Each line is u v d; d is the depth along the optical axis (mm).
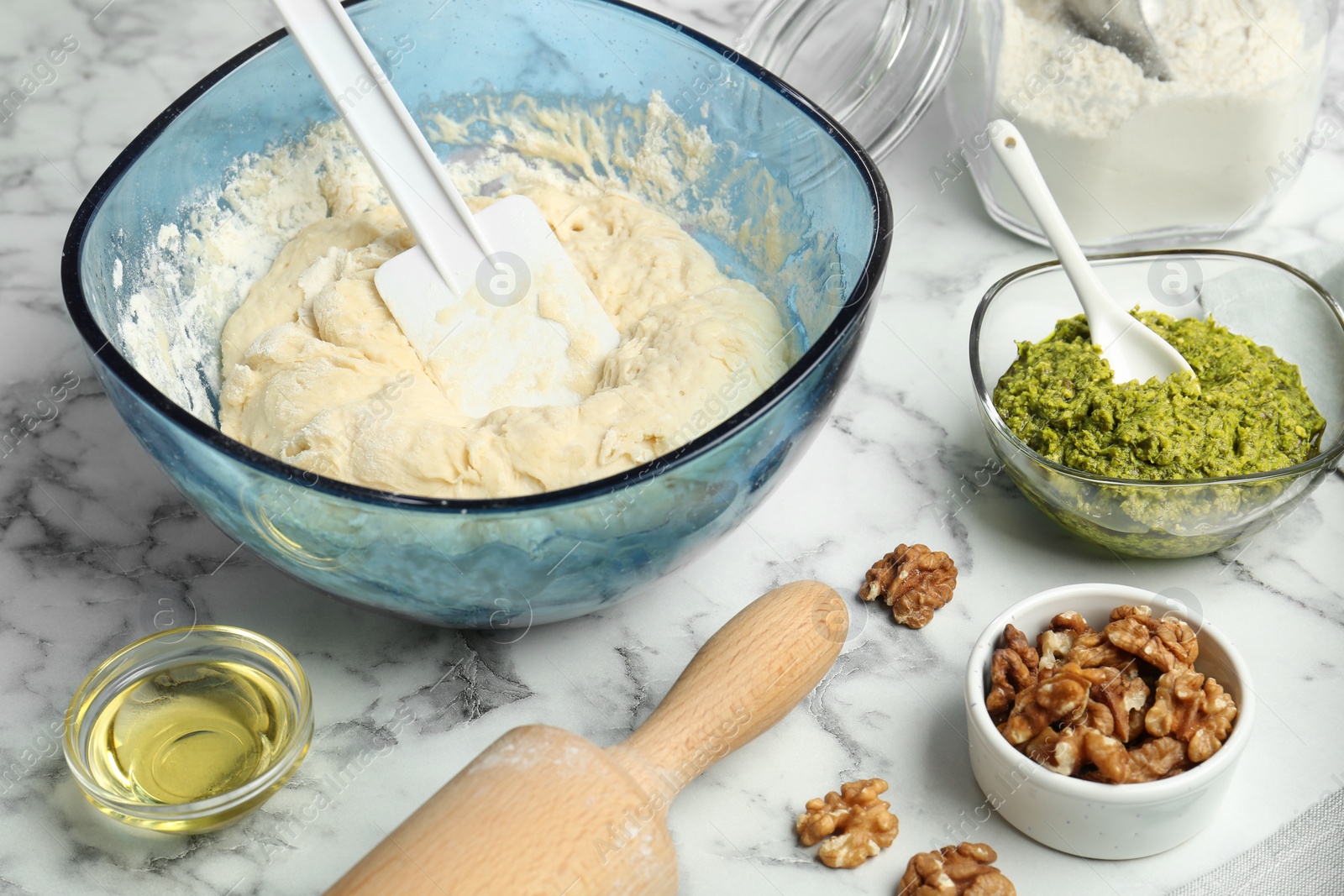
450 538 619
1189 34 755
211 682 676
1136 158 778
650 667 697
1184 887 640
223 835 661
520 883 589
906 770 669
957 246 830
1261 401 700
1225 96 756
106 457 763
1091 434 698
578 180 814
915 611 699
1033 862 647
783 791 667
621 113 789
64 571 726
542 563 631
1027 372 724
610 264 768
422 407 702
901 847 652
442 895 586
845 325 641
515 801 602
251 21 939
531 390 729
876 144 816
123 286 707
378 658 702
